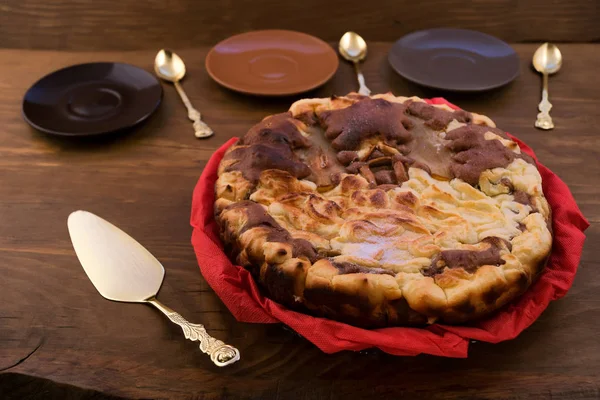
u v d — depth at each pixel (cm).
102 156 92
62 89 98
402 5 110
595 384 71
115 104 97
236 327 75
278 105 98
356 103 82
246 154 79
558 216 78
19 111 98
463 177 77
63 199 87
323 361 73
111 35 110
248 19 111
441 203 75
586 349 73
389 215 73
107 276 78
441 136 81
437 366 73
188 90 100
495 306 71
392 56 101
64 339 75
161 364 73
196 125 95
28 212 86
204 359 74
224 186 77
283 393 72
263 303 73
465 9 109
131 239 81
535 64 101
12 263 81
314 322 71
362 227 73
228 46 104
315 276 71
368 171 78
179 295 78
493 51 101
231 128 95
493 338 70
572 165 89
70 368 73
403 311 70
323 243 73
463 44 102
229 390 72
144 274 78
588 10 108
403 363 73
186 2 109
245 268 74
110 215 85
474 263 71
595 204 84
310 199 75
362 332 70
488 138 79
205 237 77
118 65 101
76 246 80
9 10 110
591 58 103
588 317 75
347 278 70
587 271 78
